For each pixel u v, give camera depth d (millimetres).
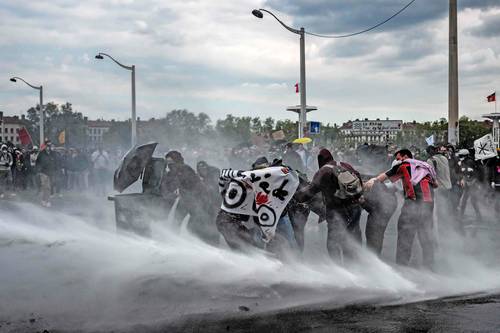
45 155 15969
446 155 10016
